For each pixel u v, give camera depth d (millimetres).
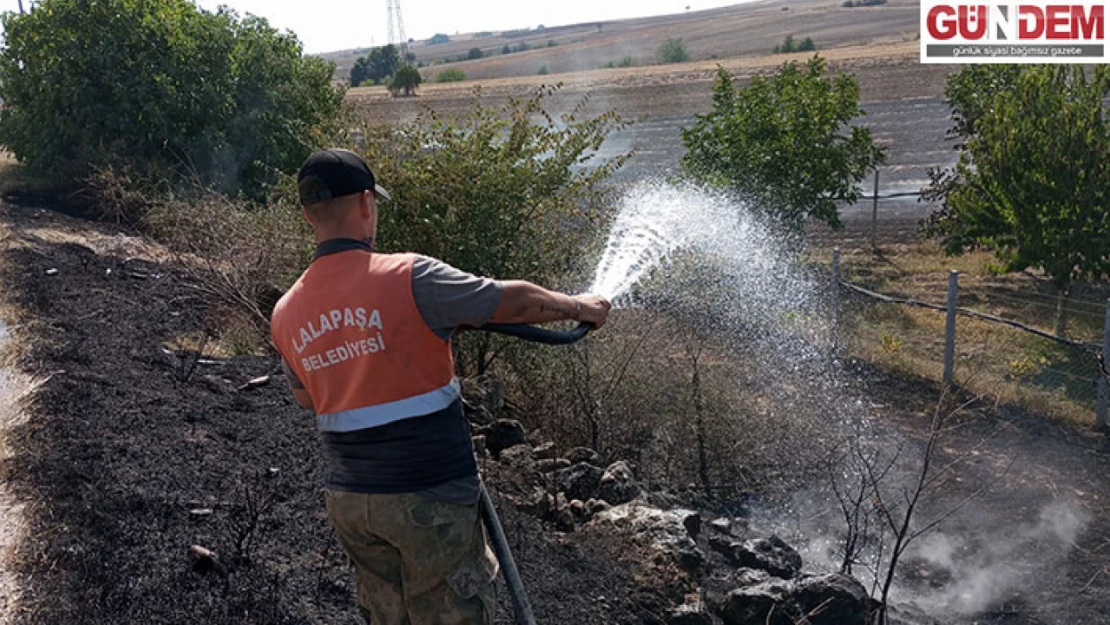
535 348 8461
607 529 6059
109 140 15359
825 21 147875
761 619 5418
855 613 5492
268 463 5855
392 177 7621
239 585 4363
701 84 54781
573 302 2693
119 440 5645
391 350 2531
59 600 4027
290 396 7191
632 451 8266
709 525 6727
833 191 16031
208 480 5414
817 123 15508
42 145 15609
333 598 4500
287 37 17125
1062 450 9672
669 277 11359
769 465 8656
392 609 2674
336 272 2604
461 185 7629
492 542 2711
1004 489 8773
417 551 2559
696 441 8711
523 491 6246
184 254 10664
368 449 2559
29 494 4824
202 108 15547
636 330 10477
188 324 8859
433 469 2564
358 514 2582
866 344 12305
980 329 13242
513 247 7922
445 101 55625
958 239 14891
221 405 6707
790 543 7453
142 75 15328
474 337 8227
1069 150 12734
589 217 8477
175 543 4613
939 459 9344
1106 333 10352
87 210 14242
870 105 38781
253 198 15539
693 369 9812
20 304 8344
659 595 5457
